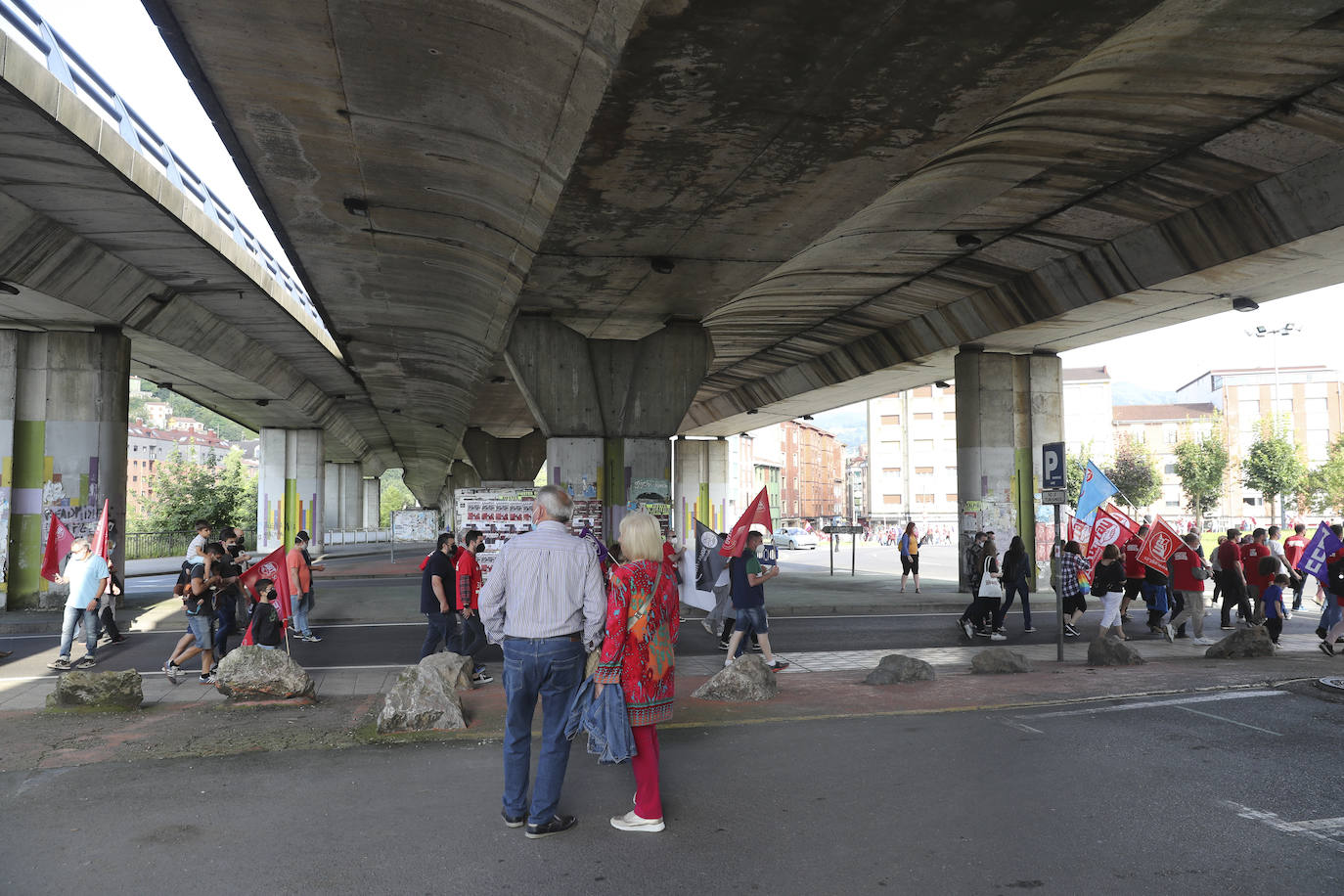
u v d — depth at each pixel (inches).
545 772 190.9
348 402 1569.9
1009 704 328.2
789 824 198.4
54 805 213.6
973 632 569.3
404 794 221.5
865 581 1047.0
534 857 179.3
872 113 322.7
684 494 1861.5
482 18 295.9
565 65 306.0
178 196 552.1
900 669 382.3
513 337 717.3
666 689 196.1
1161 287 584.4
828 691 362.6
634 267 546.0
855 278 696.4
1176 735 279.4
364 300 757.3
